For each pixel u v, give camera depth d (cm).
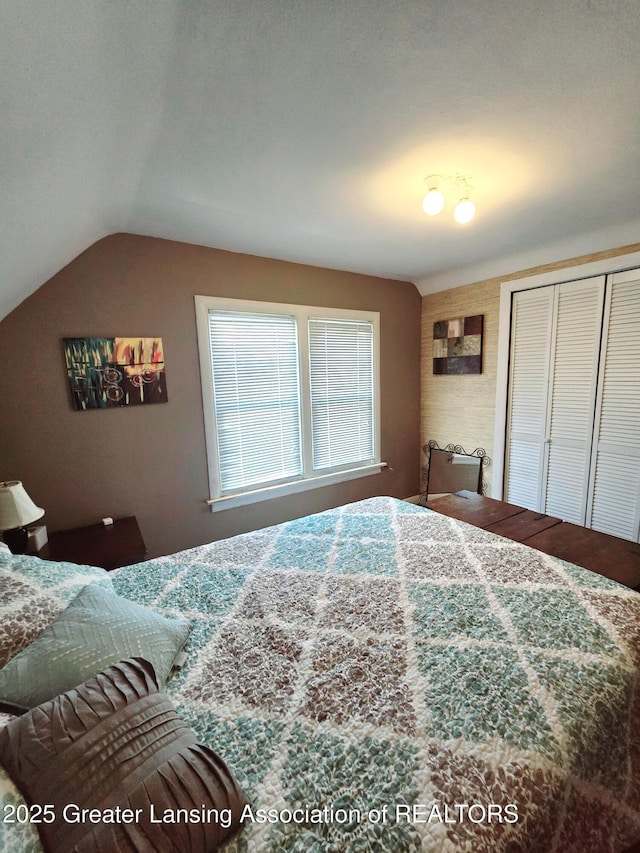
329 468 346
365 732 89
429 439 405
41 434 212
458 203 194
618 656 109
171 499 261
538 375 311
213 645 121
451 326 367
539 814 73
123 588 153
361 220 223
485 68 110
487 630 122
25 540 184
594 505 288
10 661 95
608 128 140
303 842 68
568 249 274
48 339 210
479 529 204
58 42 76
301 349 312
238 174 167
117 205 186
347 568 166
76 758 72
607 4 90
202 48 99
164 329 246
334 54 104
